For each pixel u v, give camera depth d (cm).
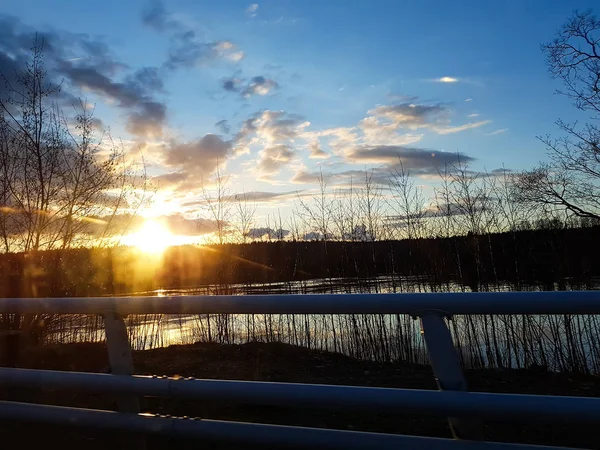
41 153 734
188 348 692
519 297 175
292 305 202
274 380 509
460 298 182
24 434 331
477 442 182
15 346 477
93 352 532
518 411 172
